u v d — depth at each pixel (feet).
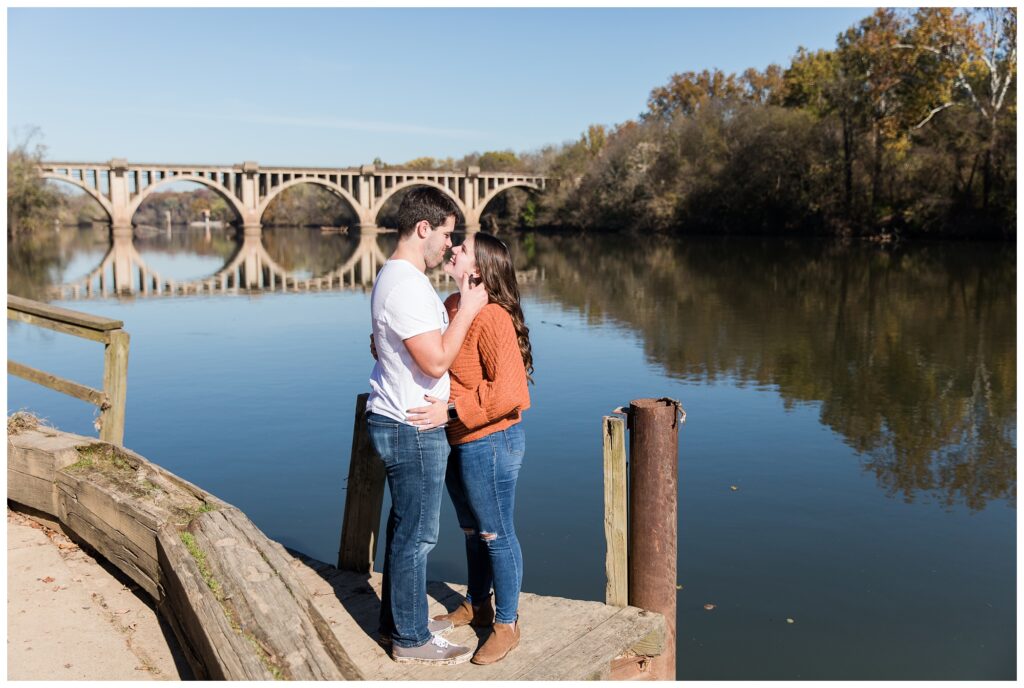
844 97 130.52
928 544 18.58
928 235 123.13
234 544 11.28
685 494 21.71
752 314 55.62
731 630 14.92
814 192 143.95
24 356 40.27
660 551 11.93
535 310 58.85
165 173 224.12
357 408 13.35
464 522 11.25
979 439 26.55
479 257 10.18
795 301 62.08
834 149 139.23
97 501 13.65
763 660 13.93
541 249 137.28
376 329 9.90
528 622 11.71
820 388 33.91
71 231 283.79
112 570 13.84
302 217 341.82
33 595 12.85
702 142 171.63
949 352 41.70
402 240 9.87
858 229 133.80
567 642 11.10
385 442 10.07
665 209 171.12
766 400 31.89
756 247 125.29
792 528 19.45
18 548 14.53
